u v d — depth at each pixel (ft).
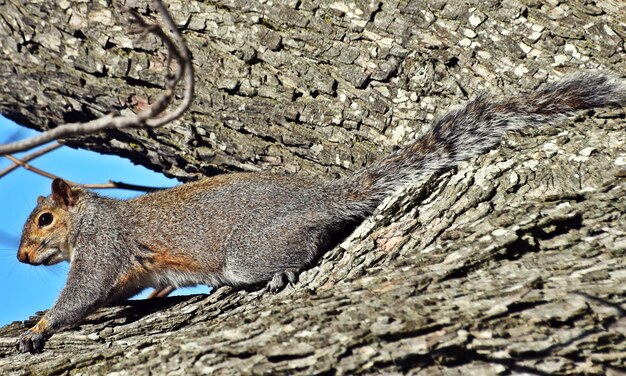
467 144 30.83
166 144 35.40
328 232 32.35
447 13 31.24
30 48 35.17
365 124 32.27
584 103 30.42
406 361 21.47
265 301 30.40
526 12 30.76
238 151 34.14
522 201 26.78
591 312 21.85
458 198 27.96
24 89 35.99
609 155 27.37
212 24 33.24
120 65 33.94
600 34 30.27
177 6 33.58
